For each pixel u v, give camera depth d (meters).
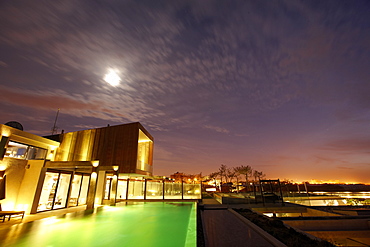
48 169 12.71
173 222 10.52
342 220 10.05
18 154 16.16
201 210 14.70
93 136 22.05
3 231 7.57
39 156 18.38
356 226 9.95
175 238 7.52
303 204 18.28
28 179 12.20
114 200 17.31
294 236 6.64
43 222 9.44
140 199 19.58
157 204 18.33
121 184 21.17
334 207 16.72
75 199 15.66
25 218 10.34
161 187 22.94
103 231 8.22
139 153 25.70
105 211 13.84
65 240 6.77
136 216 12.12
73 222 9.68
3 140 14.02
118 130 21.30
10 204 11.48
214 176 61.44
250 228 8.12
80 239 6.98
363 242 9.02
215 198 25.59
